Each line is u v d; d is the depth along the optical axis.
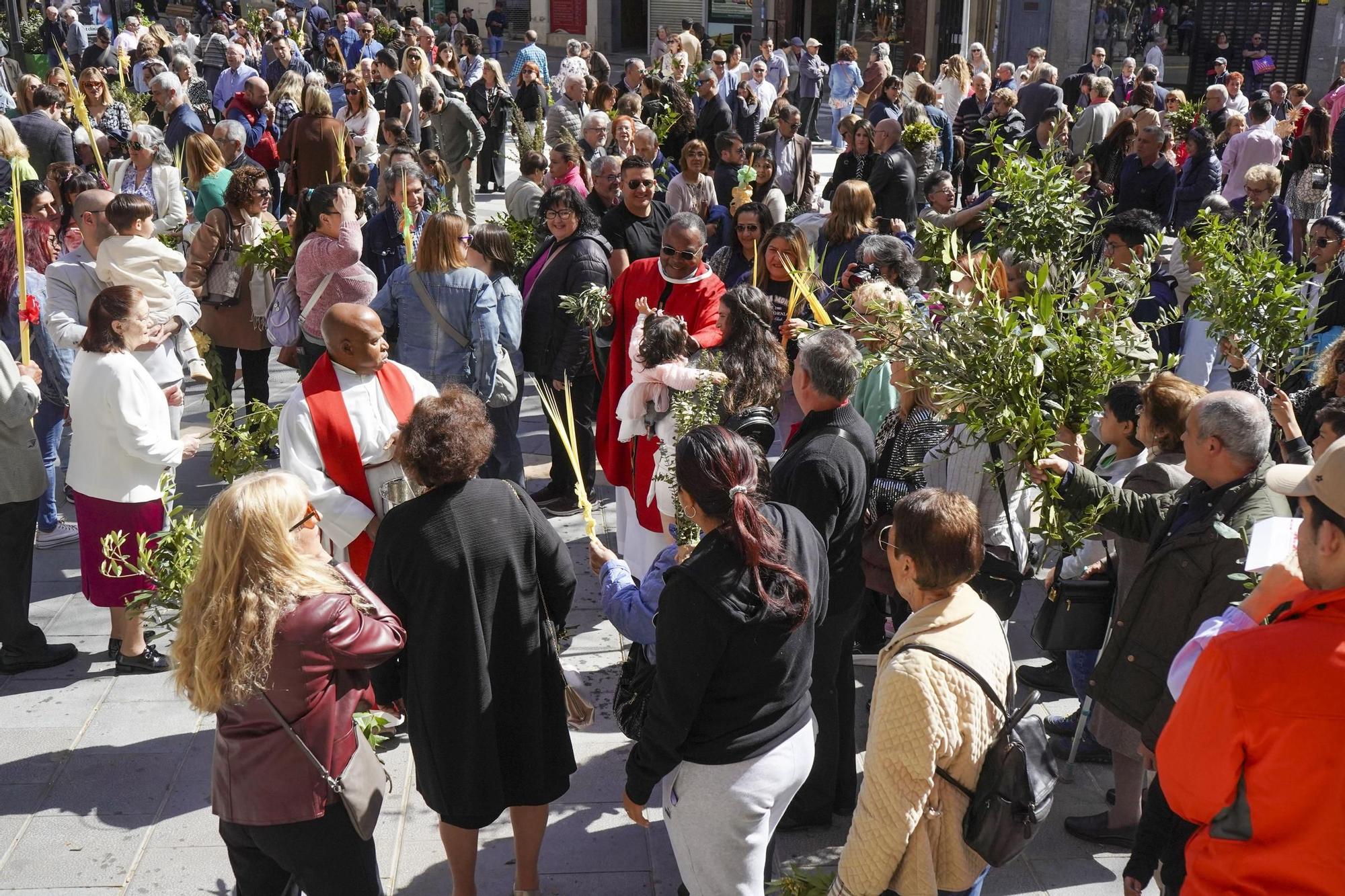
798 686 2.99
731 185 9.58
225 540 2.85
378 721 4.34
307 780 2.91
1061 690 4.73
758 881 3.04
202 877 3.72
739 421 4.33
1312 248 6.25
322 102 10.17
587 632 5.31
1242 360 4.86
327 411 4.10
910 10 23.81
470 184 12.57
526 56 17.45
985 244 5.28
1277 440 4.82
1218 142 12.90
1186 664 2.66
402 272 5.52
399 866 3.81
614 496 6.76
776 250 6.00
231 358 7.11
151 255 5.54
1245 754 2.10
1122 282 4.16
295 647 2.84
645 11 31.81
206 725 4.54
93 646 5.09
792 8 26.11
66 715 4.59
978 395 3.53
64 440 7.46
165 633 4.89
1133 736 3.63
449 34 28.20
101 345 4.49
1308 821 2.06
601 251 6.18
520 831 3.51
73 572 5.77
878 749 2.59
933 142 10.60
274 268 6.62
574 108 12.87
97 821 3.98
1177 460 3.72
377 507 4.19
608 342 5.97
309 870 3.01
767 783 2.93
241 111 12.01
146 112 13.49
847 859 2.66
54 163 8.10
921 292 5.54
